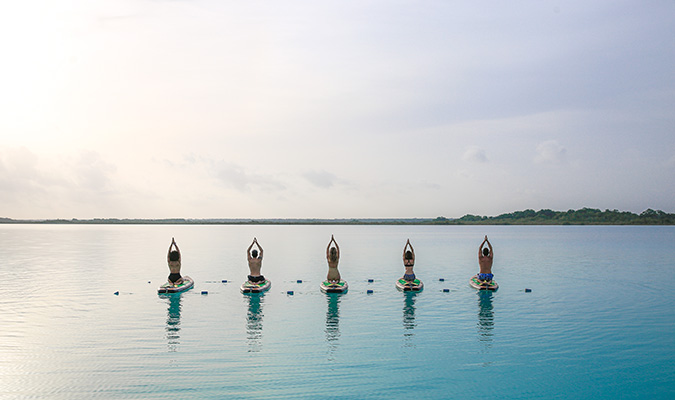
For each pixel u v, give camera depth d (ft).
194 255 226.38
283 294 108.47
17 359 60.23
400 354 62.80
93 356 61.36
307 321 80.89
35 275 142.72
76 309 90.48
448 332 73.82
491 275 116.67
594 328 76.59
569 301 100.01
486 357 61.77
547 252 247.09
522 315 86.07
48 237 470.39
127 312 87.92
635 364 59.47
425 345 66.80
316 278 136.56
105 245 317.01
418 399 48.73
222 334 72.18
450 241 384.88
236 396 48.85
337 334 72.38
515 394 50.21
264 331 74.13
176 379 53.36
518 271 156.04
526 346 66.59
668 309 91.56
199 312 87.92
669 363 59.88
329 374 55.26
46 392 49.98
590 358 61.62
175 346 65.82
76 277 137.80
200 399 48.03
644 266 172.76
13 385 51.85
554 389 51.67
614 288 118.01
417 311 89.40
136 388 50.90
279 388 51.08
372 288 117.80
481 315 85.92
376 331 74.33
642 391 51.24
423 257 214.69
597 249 271.28
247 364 58.44
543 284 124.98
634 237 463.42
